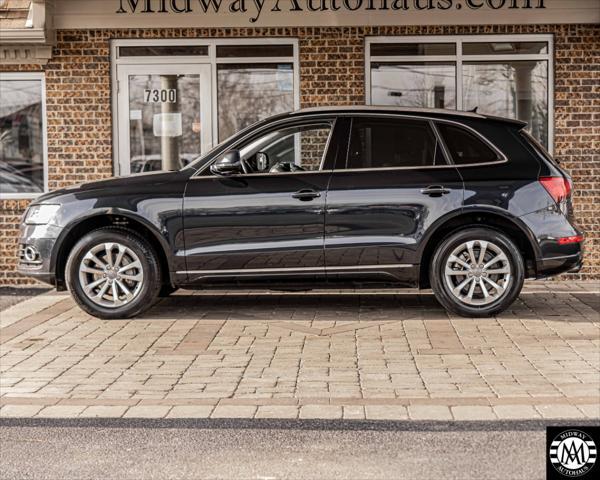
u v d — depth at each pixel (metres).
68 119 13.44
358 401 7.29
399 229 10.23
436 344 9.19
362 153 10.37
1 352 9.12
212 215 10.31
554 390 7.52
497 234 10.21
